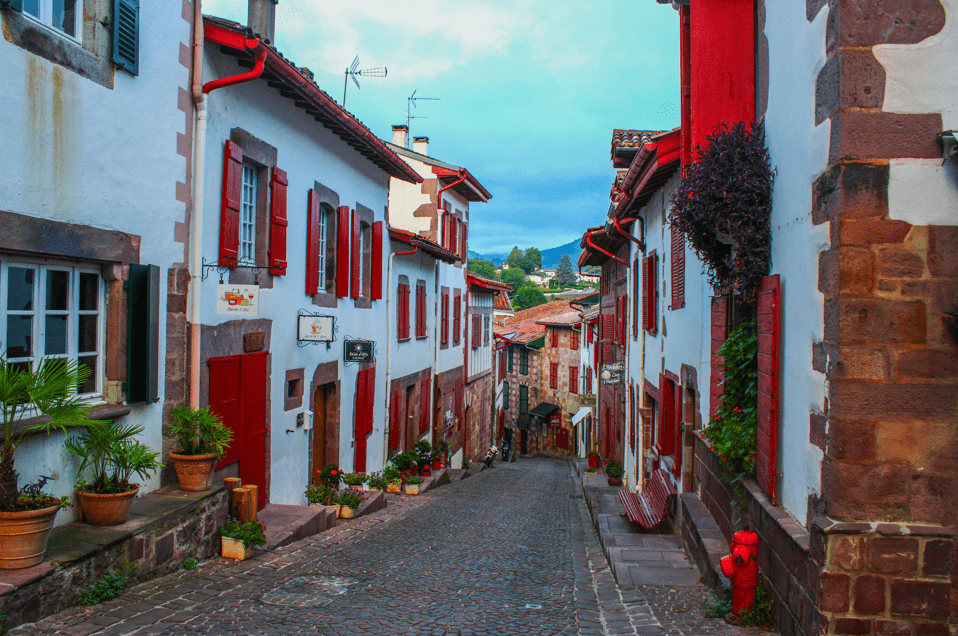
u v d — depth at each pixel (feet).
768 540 17.03
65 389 16.22
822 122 14.19
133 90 21.07
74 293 19.63
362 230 45.55
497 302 136.05
